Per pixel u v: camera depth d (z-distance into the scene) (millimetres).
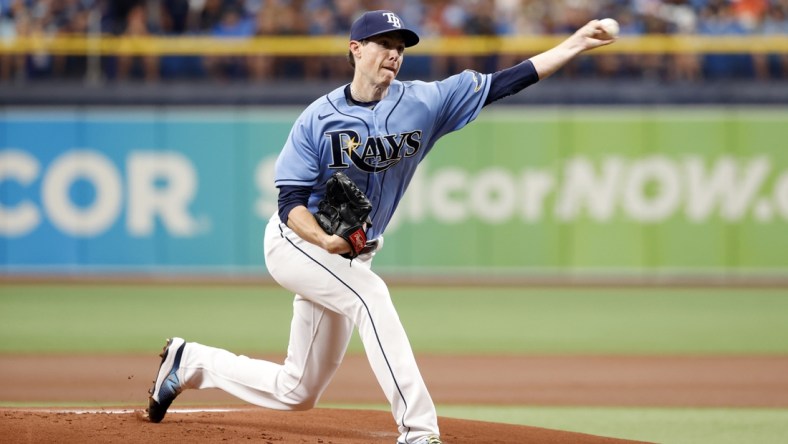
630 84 52719
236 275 53531
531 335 37594
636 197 53031
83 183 53344
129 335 36812
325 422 19781
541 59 16875
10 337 36438
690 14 55844
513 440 18938
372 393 26859
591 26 16703
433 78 55219
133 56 55500
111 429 17438
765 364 31734
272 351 33125
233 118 53281
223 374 17750
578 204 53062
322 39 55219
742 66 55781
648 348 34812
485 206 53281
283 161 16234
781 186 52531
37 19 55188
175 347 17906
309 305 16781
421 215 53375
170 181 53438
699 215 52781
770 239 52719
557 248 53281
